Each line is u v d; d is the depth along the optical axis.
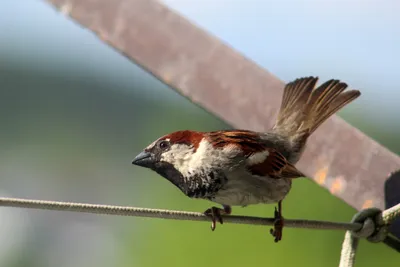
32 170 24.88
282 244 11.98
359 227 7.08
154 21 8.78
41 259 20.81
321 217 12.05
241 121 8.30
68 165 24.70
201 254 12.52
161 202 14.25
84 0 9.03
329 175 7.84
